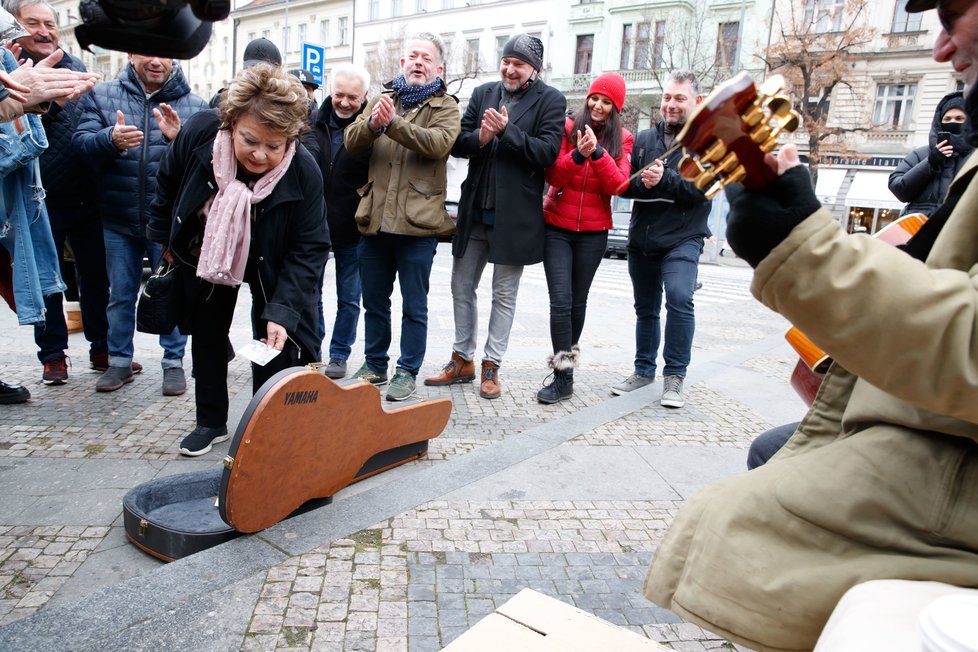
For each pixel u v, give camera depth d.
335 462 2.69
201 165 2.92
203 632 1.88
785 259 0.89
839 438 1.17
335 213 4.67
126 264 4.21
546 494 2.97
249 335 6.03
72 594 2.16
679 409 4.45
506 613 1.38
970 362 0.85
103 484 2.95
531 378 5.26
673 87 4.34
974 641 0.70
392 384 4.36
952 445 1.03
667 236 4.51
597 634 1.32
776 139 0.86
